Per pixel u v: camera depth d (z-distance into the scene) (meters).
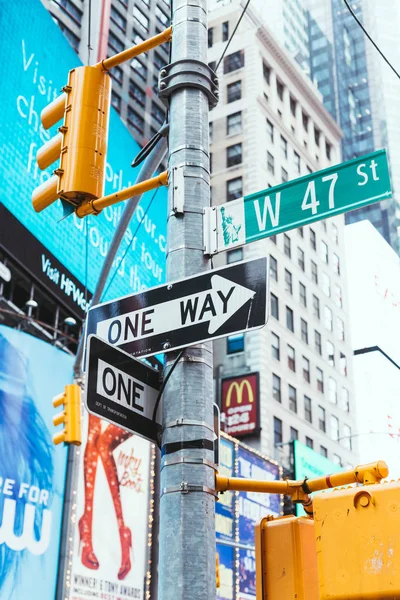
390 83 153.50
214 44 74.69
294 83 77.94
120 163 48.19
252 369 57.44
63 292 38.78
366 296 85.75
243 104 70.06
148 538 34.81
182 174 7.44
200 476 6.28
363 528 4.98
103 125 8.05
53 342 37.78
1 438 29.97
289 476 54.00
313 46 154.25
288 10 141.38
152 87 73.19
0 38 39.41
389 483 5.04
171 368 6.72
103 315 7.48
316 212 7.08
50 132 41.22
